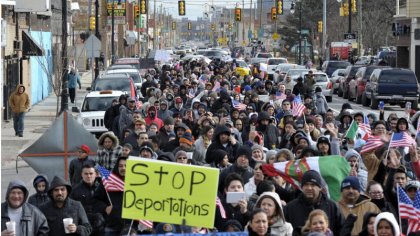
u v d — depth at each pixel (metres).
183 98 35.06
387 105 55.22
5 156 30.05
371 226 11.50
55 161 17.19
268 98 34.41
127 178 10.86
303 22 124.12
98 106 35.47
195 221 10.86
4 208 12.50
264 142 22.88
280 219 12.09
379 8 104.31
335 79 66.12
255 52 131.00
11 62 43.44
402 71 50.91
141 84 47.41
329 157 14.48
